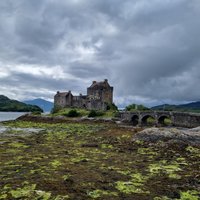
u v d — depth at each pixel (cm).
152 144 3284
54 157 2464
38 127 6981
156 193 1484
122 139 3900
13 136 4459
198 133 3425
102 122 8644
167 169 2066
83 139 4041
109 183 1631
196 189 1583
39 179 1662
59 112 11750
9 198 1311
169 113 7500
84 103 13812
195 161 2444
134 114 8688
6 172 1844
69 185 1558
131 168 2089
